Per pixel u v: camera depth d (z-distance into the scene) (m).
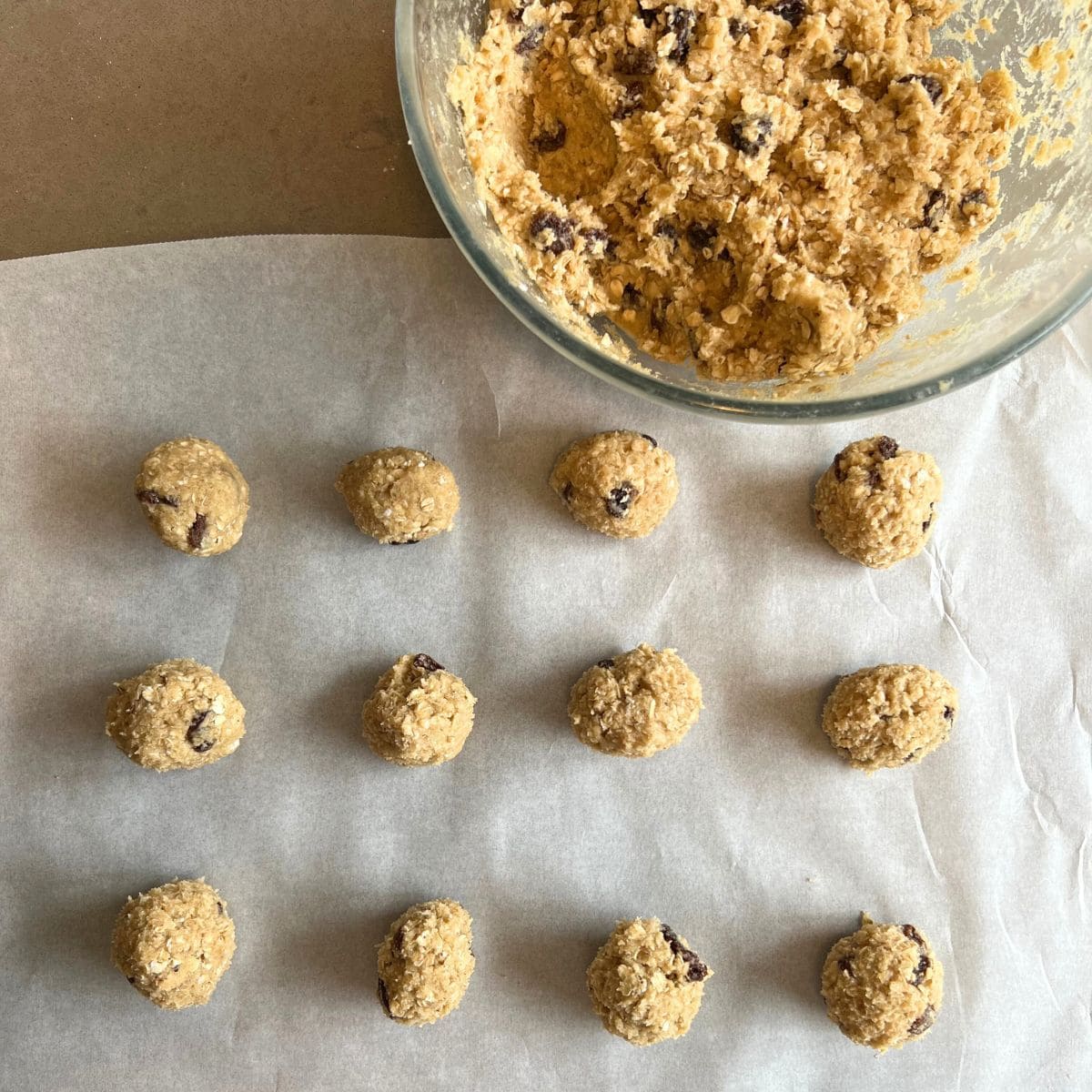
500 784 0.41
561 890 0.41
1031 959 0.42
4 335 0.40
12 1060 0.40
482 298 0.41
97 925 0.40
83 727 0.40
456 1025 0.41
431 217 0.41
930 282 0.37
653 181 0.35
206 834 0.40
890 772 0.42
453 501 0.40
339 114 0.41
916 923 0.42
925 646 0.42
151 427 0.41
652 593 0.42
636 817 0.41
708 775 0.41
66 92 0.40
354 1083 0.40
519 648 0.41
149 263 0.40
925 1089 0.41
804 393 0.37
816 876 0.42
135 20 0.40
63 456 0.40
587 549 0.42
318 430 0.41
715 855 0.41
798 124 0.35
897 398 0.35
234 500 0.39
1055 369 0.42
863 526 0.40
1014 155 0.37
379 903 0.41
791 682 0.42
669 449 0.42
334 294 0.41
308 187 0.41
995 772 0.42
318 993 0.40
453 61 0.36
